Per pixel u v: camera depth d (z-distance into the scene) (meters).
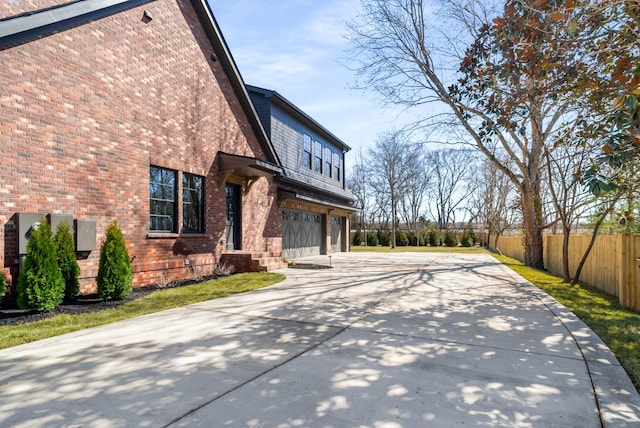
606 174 5.88
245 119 13.07
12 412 2.81
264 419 2.71
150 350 4.25
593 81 4.31
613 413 2.83
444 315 5.98
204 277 10.29
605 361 3.94
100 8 7.66
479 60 5.70
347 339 4.69
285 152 16.89
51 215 6.76
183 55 10.17
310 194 18.61
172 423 2.65
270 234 14.74
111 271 7.03
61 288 6.32
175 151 9.80
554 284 9.63
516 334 4.93
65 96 7.11
